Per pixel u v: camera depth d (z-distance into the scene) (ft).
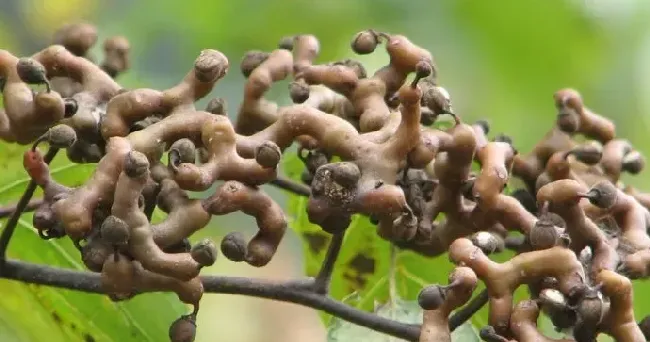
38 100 2.26
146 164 2.16
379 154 2.23
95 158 2.35
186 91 2.29
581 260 2.30
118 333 2.67
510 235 2.61
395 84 2.40
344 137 2.24
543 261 2.20
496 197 2.30
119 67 2.58
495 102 4.11
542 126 4.10
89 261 2.19
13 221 2.32
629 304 2.18
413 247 2.43
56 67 2.37
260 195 2.22
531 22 4.09
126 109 2.28
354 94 2.39
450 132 2.31
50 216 2.21
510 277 2.21
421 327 2.31
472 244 2.22
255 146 2.25
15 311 2.68
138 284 2.20
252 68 2.43
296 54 2.47
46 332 2.69
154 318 2.66
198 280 2.22
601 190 2.28
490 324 2.22
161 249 2.20
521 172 2.50
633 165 2.54
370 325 2.35
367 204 2.20
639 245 2.34
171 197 2.22
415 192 2.35
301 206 2.73
